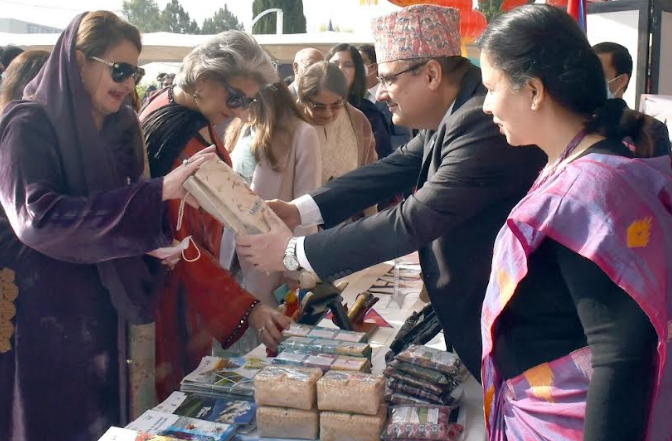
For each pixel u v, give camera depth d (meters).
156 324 2.11
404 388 1.62
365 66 4.73
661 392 1.11
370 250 1.69
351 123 3.82
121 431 1.50
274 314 2.03
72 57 1.71
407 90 1.77
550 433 1.21
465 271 1.76
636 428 1.03
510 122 1.21
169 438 1.47
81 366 1.84
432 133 2.05
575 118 1.17
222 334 2.09
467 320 1.79
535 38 1.13
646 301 1.01
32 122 1.70
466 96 1.74
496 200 1.68
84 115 1.73
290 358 1.74
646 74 4.04
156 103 2.25
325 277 1.73
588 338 1.08
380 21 1.78
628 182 1.08
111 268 1.83
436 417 1.54
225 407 1.65
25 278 1.78
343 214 2.17
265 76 2.08
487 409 1.37
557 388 1.20
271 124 2.94
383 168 2.20
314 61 4.01
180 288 2.17
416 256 3.24
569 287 1.11
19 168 1.66
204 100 2.10
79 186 1.74
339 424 1.51
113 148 1.91
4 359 1.81
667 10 4.00
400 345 1.95
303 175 2.99
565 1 2.83
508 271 1.18
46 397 1.81
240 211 1.76
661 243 1.06
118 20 1.78
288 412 1.53
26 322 1.79
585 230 1.07
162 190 1.70
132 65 1.77
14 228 1.68
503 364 1.30
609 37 4.15
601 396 1.03
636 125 1.17
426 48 1.72
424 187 1.71
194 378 1.74
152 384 1.99
